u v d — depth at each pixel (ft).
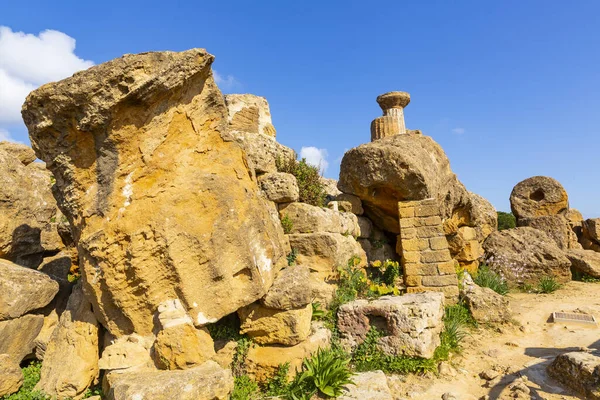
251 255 17.80
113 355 15.90
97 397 15.94
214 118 18.58
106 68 14.82
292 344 18.12
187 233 16.48
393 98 39.55
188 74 16.22
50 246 25.34
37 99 15.46
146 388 12.99
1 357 16.14
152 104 16.03
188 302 16.34
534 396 17.24
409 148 29.81
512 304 32.53
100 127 15.47
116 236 16.06
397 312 20.42
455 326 23.93
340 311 21.44
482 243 44.86
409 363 19.65
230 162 18.81
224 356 18.10
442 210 34.65
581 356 17.98
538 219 51.62
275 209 24.70
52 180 33.35
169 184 16.80
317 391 16.83
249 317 18.30
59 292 20.89
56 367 17.16
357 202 31.32
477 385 18.94
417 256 27.94
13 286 17.49
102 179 16.08
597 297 34.04
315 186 29.58
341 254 25.02
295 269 20.04
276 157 29.73
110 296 16.56
